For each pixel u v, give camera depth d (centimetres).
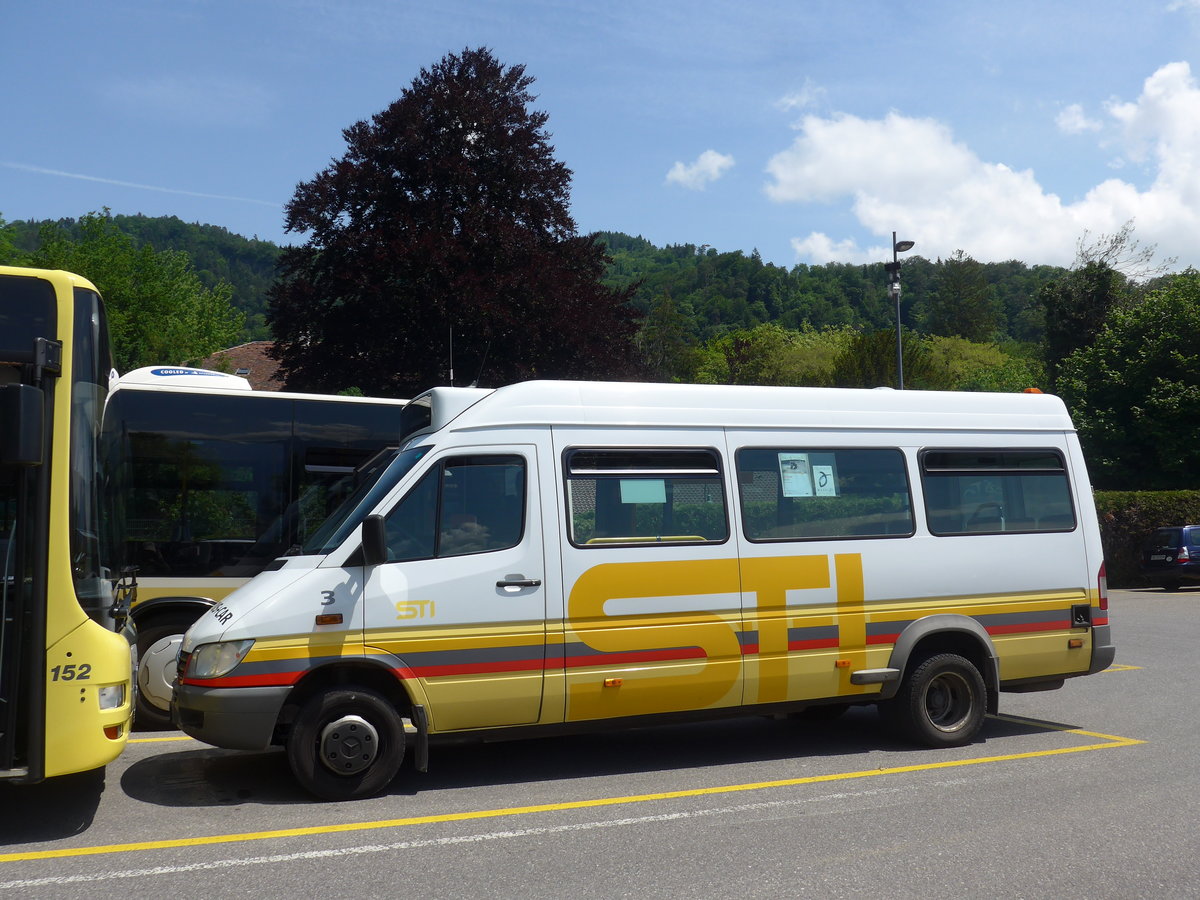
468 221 2333
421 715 699
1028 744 864
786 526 814
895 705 852
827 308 15688
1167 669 1301
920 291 15888
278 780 743
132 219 16400
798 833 610
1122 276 4575
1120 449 3669
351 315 2294
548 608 733
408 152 2358
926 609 848
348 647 684
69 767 591
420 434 757
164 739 895
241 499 994
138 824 631
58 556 601
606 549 754
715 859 563
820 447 840
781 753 836
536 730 734
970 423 901
